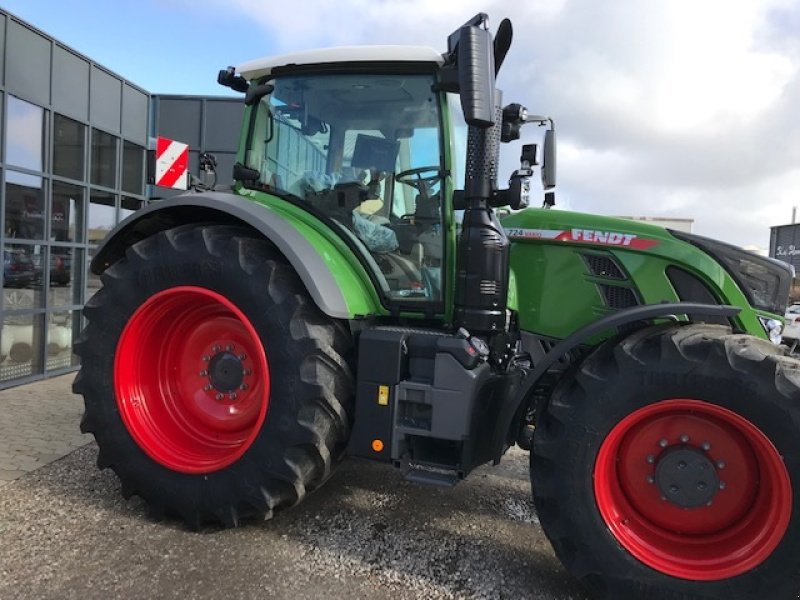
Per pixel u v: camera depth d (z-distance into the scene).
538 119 4.09
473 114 2.70
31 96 5.75
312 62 3.36
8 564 2.75
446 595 2.67
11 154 5.60
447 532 3.28
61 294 6.46
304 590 2.64
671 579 2.49
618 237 3.18
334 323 3.12
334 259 3.24
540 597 2.69
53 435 4.55
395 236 3.34
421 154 3.27
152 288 3.27
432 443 3.08
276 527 3.24
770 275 3.06
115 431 3.29
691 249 3.05
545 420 2.77
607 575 2.57
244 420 3.33
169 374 3.47
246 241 3.17
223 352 3.39
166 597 2.54
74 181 6.44
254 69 3.56
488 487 3.97
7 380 5.87
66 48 6.20
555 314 3.30
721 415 2.47
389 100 3.33
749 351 2.46
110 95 7.02
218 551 2.95
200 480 3.11
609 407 2.58
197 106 9.77
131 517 3.29
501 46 3.02
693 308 2.61
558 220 3.31
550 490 2.67
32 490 3.56
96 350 3.35
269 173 3.61
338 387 3.02
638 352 2.58
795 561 2.33
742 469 2.51
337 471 4.11
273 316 3.00
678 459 2.59
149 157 7.93
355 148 3.40
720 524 2.56
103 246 3.59
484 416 3.00
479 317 3.00
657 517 2.65
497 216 3.18
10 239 5.64
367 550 3.03
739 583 2.41
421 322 3.38
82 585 2.60
